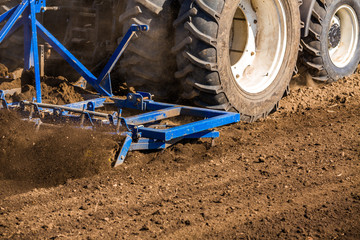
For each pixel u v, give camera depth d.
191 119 7.35
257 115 7.65
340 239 4.12
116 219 4.42
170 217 4.45
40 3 7.07
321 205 4.73
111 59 6.86
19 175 5.29
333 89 9.35
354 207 4.69
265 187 5.18
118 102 7.02
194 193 5.01
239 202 4.80
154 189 5.09
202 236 4.14
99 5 8.80
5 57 8.69
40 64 7.58
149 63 7.34
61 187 5.12
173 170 5.64
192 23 6.68
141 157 5.91
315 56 9.29
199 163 5.89
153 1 6.98
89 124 5.78
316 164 5.85
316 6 9.00
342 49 10.25
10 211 4.54
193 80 6.92
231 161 5.97
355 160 5.96
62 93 7.38
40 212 4.53
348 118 7.69
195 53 6.74
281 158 6.06
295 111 8.18
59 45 7.20
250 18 7.62
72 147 5.39
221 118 6.20
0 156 5.41
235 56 7.73
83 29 8.98
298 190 5.10
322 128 7.24
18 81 7.58
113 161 5.59
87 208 4.62
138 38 7.17
